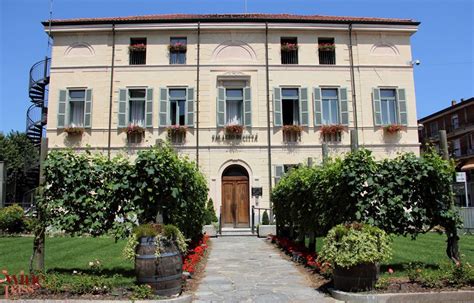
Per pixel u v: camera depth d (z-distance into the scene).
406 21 21.77
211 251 12.59
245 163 20.64
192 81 21.16
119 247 12.06
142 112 21.28
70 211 7.57
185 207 8.74
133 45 21.33
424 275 6.67
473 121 35.44
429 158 7.93
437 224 8.07
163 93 20.95
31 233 16.23
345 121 20.98
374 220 7.68
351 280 6.38
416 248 11.23
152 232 6.44
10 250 11.24
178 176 7.96
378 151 20.91
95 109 20.89
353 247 6.36
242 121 21.20
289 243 12.09
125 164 7.68
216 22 21.36
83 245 12.55
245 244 14.59
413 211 7.80
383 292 6.19
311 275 8.40
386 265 8.27
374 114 21.16
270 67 21.34
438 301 6.02
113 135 20.69
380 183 7.86
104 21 21.12
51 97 20.94
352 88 21.36
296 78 21.31
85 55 21.28
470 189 28.80
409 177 7.78
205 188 12.59
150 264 6.22
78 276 6.97
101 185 7.66
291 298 6.53
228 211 20.55
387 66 21.62
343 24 21.58
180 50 21.52
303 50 21.59
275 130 20.92
